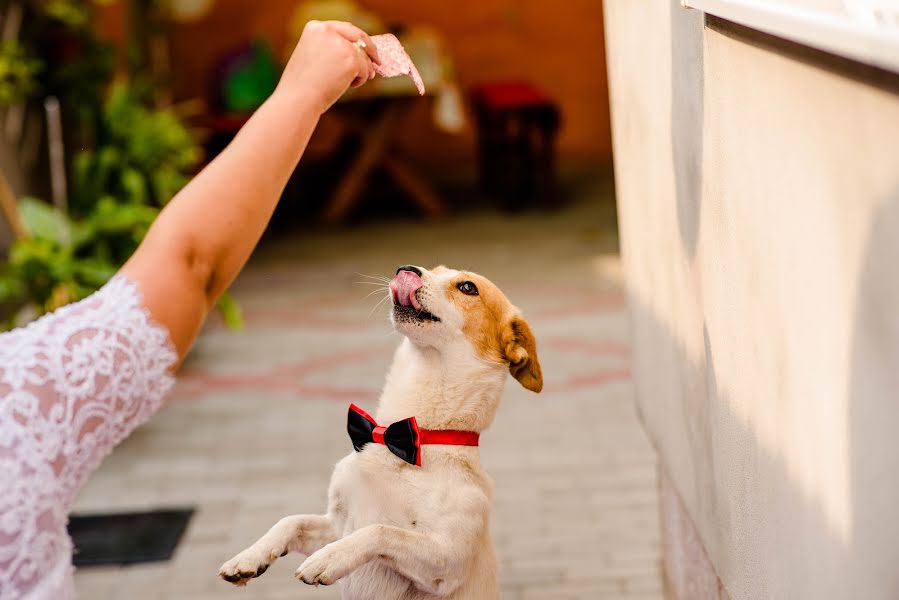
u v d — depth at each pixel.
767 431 1.73
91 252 6.86
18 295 6.30
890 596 1.23
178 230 1.23
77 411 1.10
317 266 10.12
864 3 1.21
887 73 1.12
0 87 7.12
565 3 14.11
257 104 12.09
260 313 8.66
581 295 8.77
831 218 1.33
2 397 1.06
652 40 2.58
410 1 13.95
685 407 2.53
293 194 12.88
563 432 5.97
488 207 12.35
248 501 5.20
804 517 1.56
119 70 9.95
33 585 1.08
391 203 12.70
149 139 8.19
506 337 2.42
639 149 2.91
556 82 14.35
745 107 1.72
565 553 4.53
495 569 2.50
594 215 11.67
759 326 1.74
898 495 1.18
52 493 1.08
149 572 4.48
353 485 2.32
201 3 12.62
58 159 7.47
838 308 1.33
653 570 4.33
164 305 1.18
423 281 2.37
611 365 7.08
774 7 1.46
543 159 11.99
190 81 13.72
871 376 1.24
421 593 2.34
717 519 2.24
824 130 1.34
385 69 1.65
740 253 1.83
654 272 2.84
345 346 7.71
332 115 11.58
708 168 2.04
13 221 6.32
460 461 2.32
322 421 6.29
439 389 2.37
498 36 14.16
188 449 5.91
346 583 2.39
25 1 7.91
